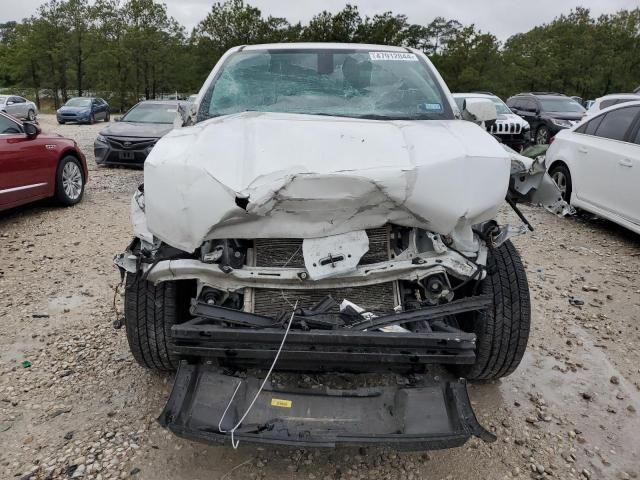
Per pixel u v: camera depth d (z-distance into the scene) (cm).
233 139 268
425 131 286
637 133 641
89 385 334
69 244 607
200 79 5162
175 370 326
